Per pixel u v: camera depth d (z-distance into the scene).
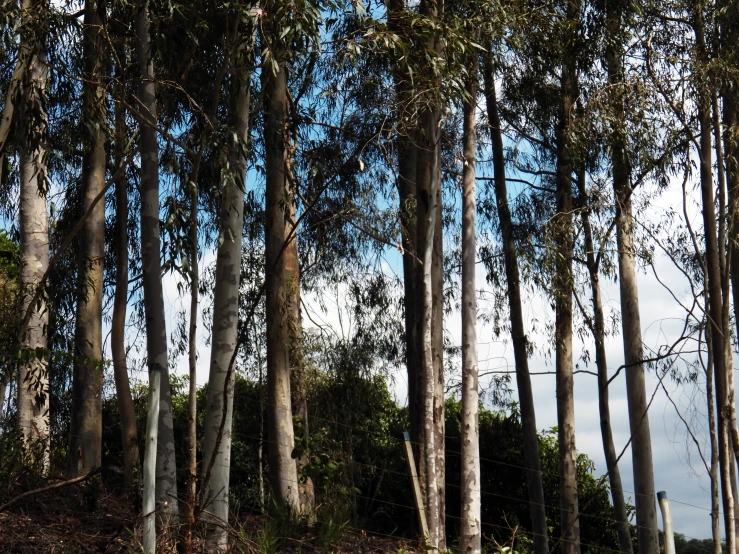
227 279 9.97
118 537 9.13
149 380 7.69
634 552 19.94
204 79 10.86
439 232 14.27
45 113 10.78
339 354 18.23
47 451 11.80
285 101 13.89
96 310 14.05
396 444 18.91
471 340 12.00
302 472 12.47
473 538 11.50
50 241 15.96
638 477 16.41
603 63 15.73
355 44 10.23
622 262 16.94
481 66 14.84
